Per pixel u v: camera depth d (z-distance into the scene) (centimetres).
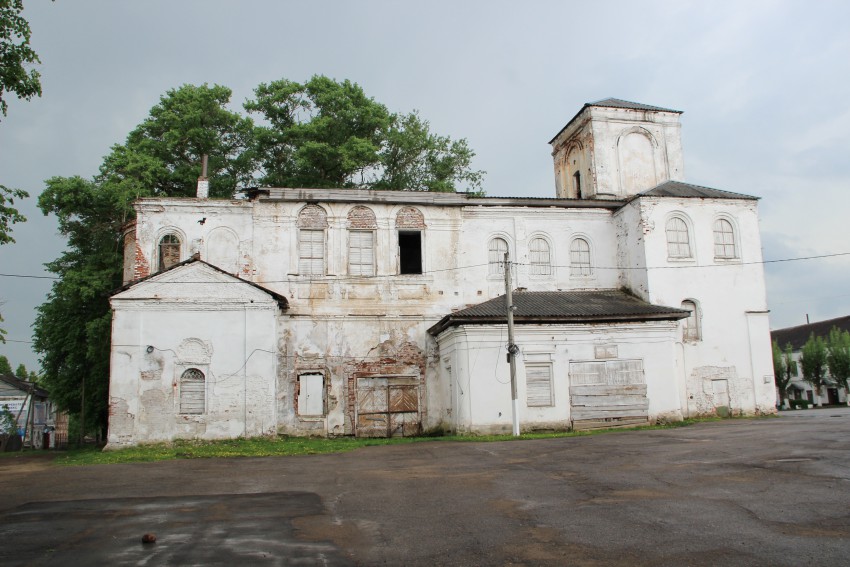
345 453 1983
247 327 2564
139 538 885
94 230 3459
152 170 3466
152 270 2827
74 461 2136
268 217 2903
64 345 3450
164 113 3728
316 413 2808
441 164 4231
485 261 3086
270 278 2859
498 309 2695
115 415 2448
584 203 3209
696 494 1044
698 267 3045
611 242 3231
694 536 809
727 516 895
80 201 3328
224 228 2891
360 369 2853
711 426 2388
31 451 3625
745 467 1270
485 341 2598
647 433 2183
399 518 977
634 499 1034
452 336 2661
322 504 1101
